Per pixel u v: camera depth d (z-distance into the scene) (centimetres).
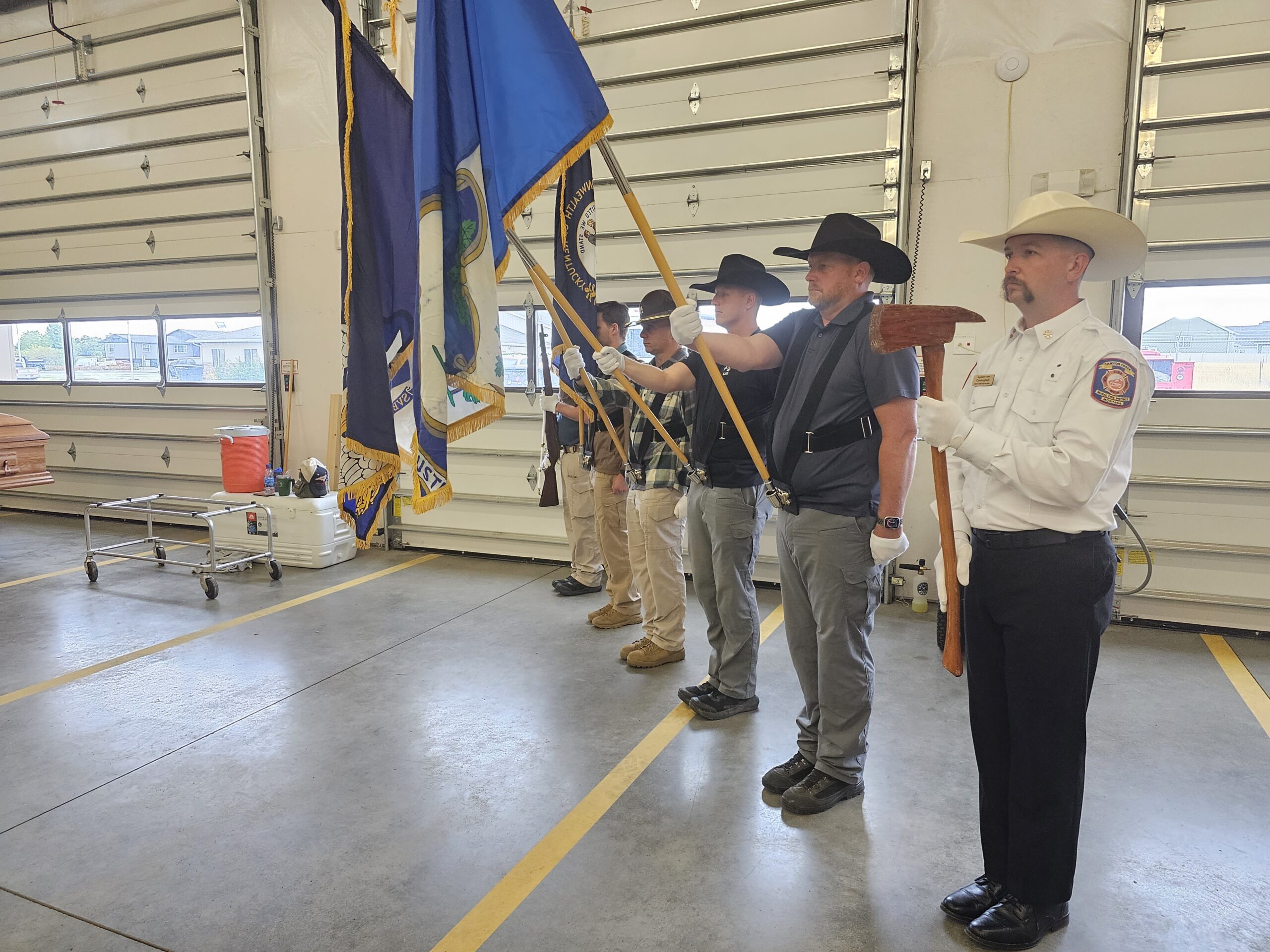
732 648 308
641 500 352
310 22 583
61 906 205
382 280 240
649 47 495
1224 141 395
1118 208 416
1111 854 225
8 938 194
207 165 634
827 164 465
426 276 207
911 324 171
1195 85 396
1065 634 171
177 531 673
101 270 694
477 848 229
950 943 189
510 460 565
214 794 259
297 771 273
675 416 339
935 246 446
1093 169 417
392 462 238
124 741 295
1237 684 349
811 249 226
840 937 191
